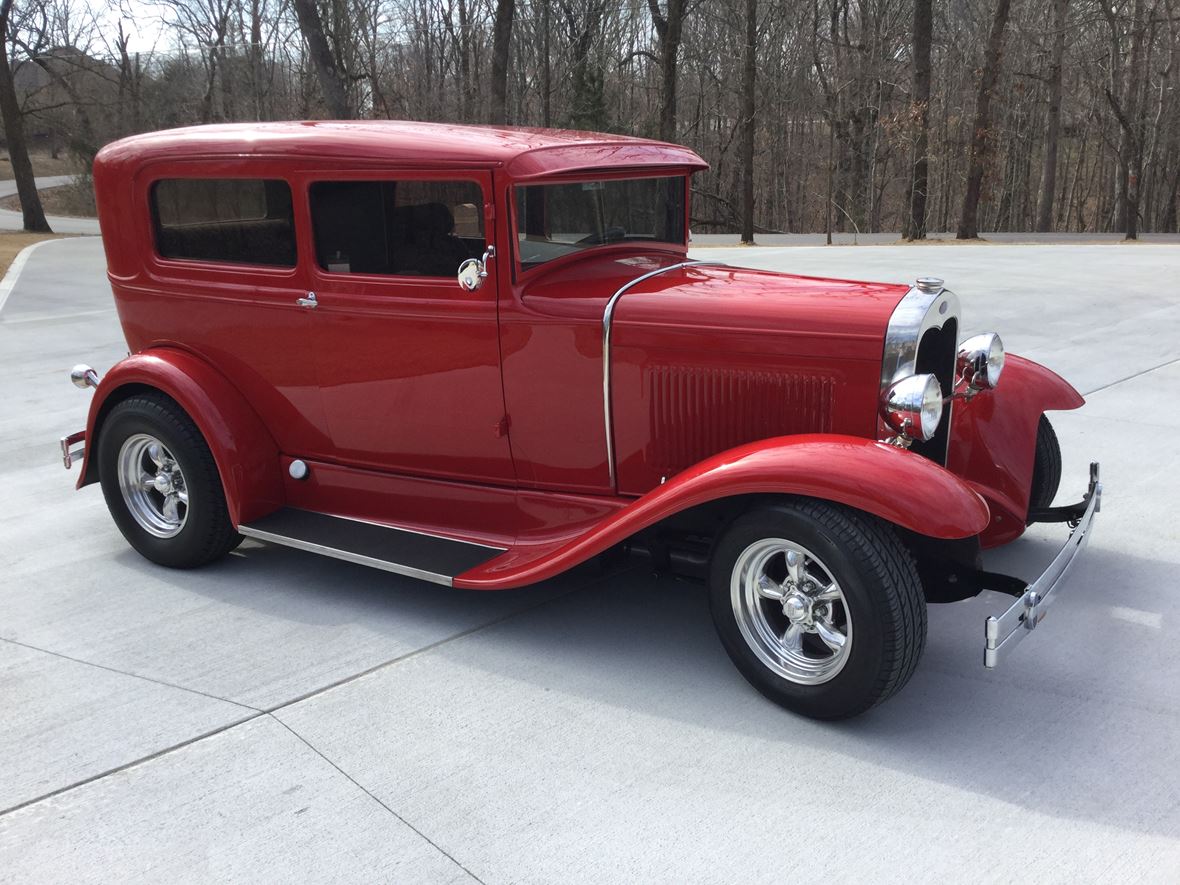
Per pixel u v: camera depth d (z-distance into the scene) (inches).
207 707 130.3
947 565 133.3
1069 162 1916.8
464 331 147.9
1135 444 235.3
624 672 138.4
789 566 122.5
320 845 102.8
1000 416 159.8
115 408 173.5
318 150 150.2
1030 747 118.2
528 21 1487.5
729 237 1190.3
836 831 103.3
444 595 165.9
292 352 163.0
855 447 117.9
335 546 156.1
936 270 597.3
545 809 108.0
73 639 150.8
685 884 96.0
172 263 170.7
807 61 1562.5
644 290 142.9
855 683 116.9
